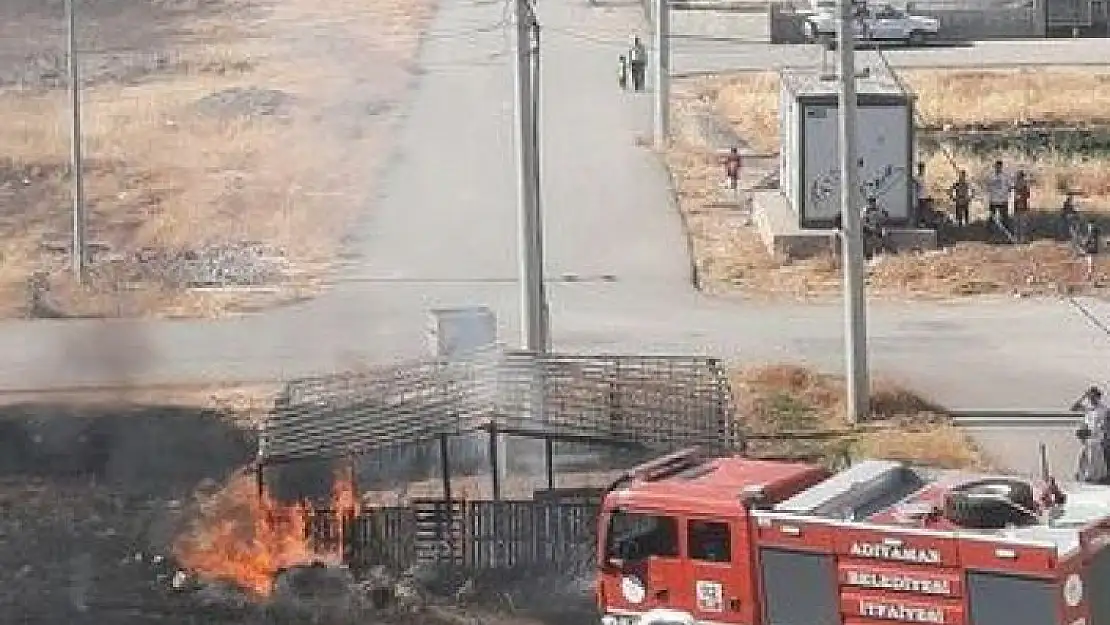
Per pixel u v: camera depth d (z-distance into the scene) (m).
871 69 117.12
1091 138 121.00
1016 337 80.94
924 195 101.56
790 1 174.38
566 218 107.88
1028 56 152.62
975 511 43.81
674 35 171.75
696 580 46.59
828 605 44.81
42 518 62.69
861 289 68.12
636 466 57.97
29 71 161.50
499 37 170.00
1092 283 89.38
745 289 92.00
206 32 180.38
